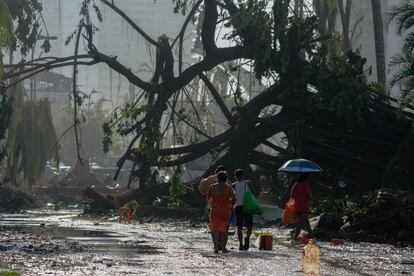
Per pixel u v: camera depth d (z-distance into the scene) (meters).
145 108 45.28
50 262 16.69
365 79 43.72
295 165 26.64
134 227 35.50
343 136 42.53
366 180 42.47
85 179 89.75
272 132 45.19
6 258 17.59
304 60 43.47
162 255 19.23
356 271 15.80
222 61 45.22
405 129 41.66
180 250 21.16
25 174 71.38
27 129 70.88
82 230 32.09
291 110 44.50
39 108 71.56
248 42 44.34
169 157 48.03
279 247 22.83
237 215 21.33
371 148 42.62
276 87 44.28
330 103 40.62
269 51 41.97
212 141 45.12
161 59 45.09
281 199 42.28
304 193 24.78
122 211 44.31
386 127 41.97
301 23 42.41
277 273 14.98
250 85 46.53
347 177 42.88
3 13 40.56
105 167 127.50
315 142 42.81
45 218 45.53
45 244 22.64
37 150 71.00
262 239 21.69
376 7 57.34
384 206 28.17
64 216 49.16
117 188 72.88
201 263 16.98
